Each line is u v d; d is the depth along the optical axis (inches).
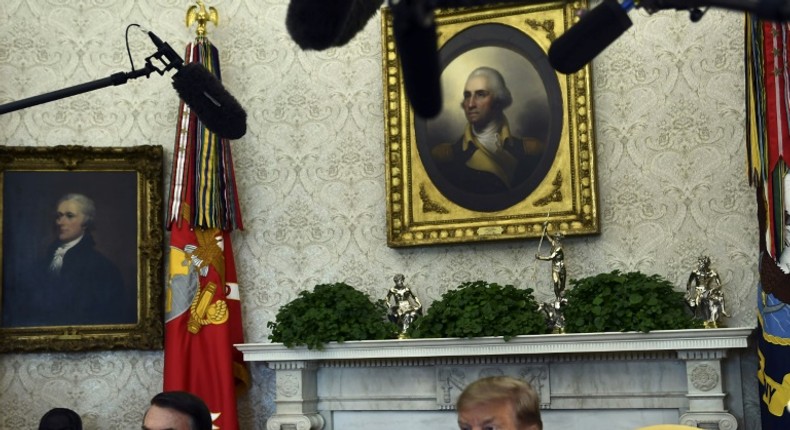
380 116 250.4
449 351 215.6
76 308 246.7
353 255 246.4
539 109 235.5
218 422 231.0
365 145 250.1
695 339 202.2
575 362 219.0
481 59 241.4
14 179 250.1
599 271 229.5
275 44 257.8
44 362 248.2
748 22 204.8
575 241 231.8
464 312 215.0
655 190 228.8
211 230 240.5
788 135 192.9
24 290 246.8
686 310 220.8
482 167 237.3
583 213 227.9
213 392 233.0
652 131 230.8
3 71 258.5
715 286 210.8
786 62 193.6
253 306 249.1
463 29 243.4
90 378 247.8
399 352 218.7
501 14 240.7
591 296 215.6
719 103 227.3
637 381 215.2
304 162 252.5
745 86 214.2
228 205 241.1
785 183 193.8
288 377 228.7
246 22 259.4
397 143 243.0
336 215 248.8
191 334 235.6
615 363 217.0
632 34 234.8
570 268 231.1
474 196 236.8
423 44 81.6
